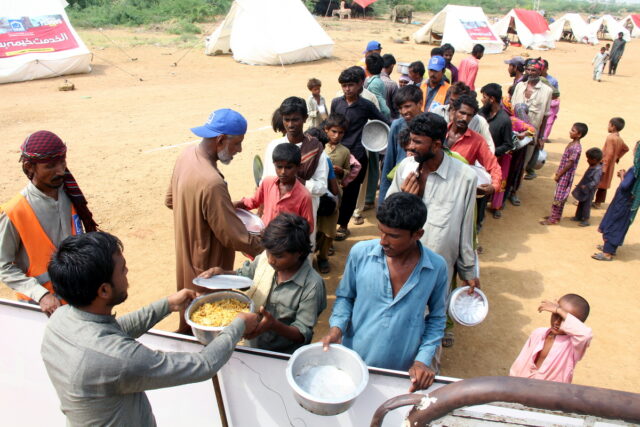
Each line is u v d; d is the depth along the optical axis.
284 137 4.86
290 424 2.94
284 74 20.70
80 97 15.77
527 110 7.95
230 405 3.01
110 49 24.61
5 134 11.49
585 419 1.45
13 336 3.12
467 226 3.65
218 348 2.22
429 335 2.84
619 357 4.63
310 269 3.06
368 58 7.15
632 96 18.22
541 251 6.71
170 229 7.17
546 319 5.23
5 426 3.43
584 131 6.95
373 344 2.86
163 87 17.61
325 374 2.50
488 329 5.07
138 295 5.58
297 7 23.66
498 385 1.49
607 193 8.88
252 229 4.00
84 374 1.91
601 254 6.50
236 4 22.48
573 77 22.84
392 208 2.46
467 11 31.16
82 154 10.25
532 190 8.92
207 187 3.37
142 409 2.22
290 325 3.08
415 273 2.71
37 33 18.47
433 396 1.63
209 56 24.22
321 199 5.25
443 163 3.59
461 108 4.75
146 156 10.23
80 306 2.04
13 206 3.22
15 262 3.37
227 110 3.50
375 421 2.12
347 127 5.63
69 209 3.50
